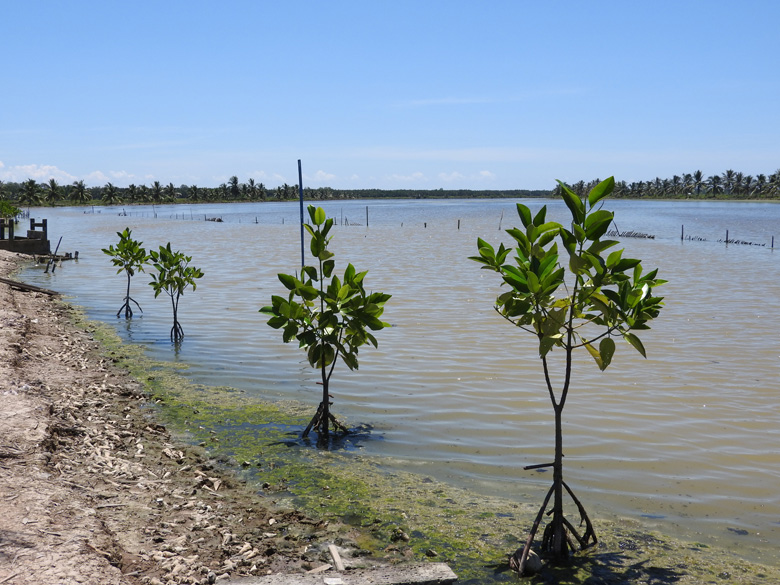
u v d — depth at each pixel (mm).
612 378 13422
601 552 6840
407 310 21484
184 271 17109
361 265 36875
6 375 11586
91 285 28172
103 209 194000
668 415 11133
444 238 65000
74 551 5668
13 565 5348
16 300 21234
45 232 42312
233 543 6641
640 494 8227
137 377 13328
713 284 29109
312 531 7102
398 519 7480
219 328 18531
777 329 18438
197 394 12281
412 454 9500
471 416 11148
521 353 15516
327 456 9367
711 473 8844
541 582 6223
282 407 11609
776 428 10492
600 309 6422
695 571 6457
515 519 7559
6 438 8383
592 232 6457
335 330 9922
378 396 12289
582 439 10078
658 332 18078
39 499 6758
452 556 6688
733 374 13672
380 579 5941
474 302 23125
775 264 38719
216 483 8234
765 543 7043
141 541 6375
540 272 6586
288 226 91000
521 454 9516
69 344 15766
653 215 132375
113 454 8867
